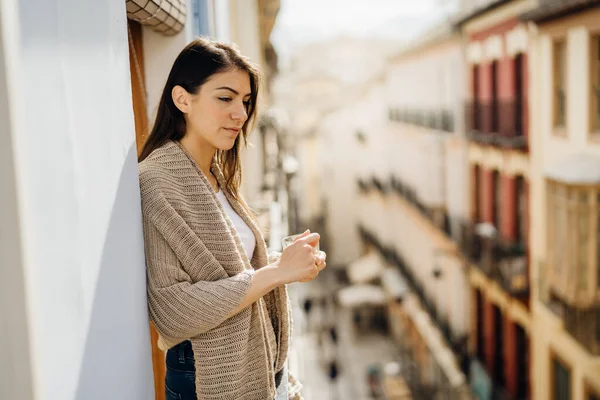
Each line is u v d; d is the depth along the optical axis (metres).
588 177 9.99
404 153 24.80
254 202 8.32
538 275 12.03
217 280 1.72
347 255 38.09
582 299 10.39
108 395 1.36
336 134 37.75
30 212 0.98
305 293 32.75
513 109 13.53
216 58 1.80
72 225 1.19
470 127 16.84
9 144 0.94
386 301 26.70
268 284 1.74
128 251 1.54
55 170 1.12
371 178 32.06
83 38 1.31
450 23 17.61
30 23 1.04
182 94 1.82
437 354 18.33
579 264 10.41
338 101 43.75
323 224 39.06
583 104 10.34
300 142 39.97
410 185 23.62
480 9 15.35
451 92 18.64
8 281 0.96
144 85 3.06
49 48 1.12
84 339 1.23
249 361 1.84
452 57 18.55
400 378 20.77
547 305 11.62
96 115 1.37
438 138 19.62
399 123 25.89
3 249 0.95
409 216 23.67
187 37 3.06
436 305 19.42
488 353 14.99
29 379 0.97
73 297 1.18
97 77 1.40
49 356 1.06
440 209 19.44
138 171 1.69
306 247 1.80
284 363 2.10
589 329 10.16
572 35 10.63
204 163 1.91
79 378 1.19
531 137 12.57
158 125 1.88
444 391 17.66
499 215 14.84
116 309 1.43
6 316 0.96
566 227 10.79
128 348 1.51
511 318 13.52
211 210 1.78
